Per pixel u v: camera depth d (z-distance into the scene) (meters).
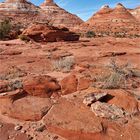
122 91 7.84
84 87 8.55
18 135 5.95
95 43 29.45
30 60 16.55
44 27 31.75
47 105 7.20
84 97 7.50
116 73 9.81
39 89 8.26
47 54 19.59
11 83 8.75
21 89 8.29
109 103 7.12
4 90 8.24
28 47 24.70
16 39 33.84
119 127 5.91
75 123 6.05
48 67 13.95
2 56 18.44
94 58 17.41
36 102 7.43
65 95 8.05
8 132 6.11
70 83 8.82
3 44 26.86
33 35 31.19
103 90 8.09
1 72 12.08
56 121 6.22
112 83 8.66
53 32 31.38
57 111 6.72
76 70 11.87
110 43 29.89
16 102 7.43
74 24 119.94
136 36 58.19
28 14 109.25
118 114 6.38
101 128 5.80
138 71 11.79
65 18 123.19
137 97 7.70
